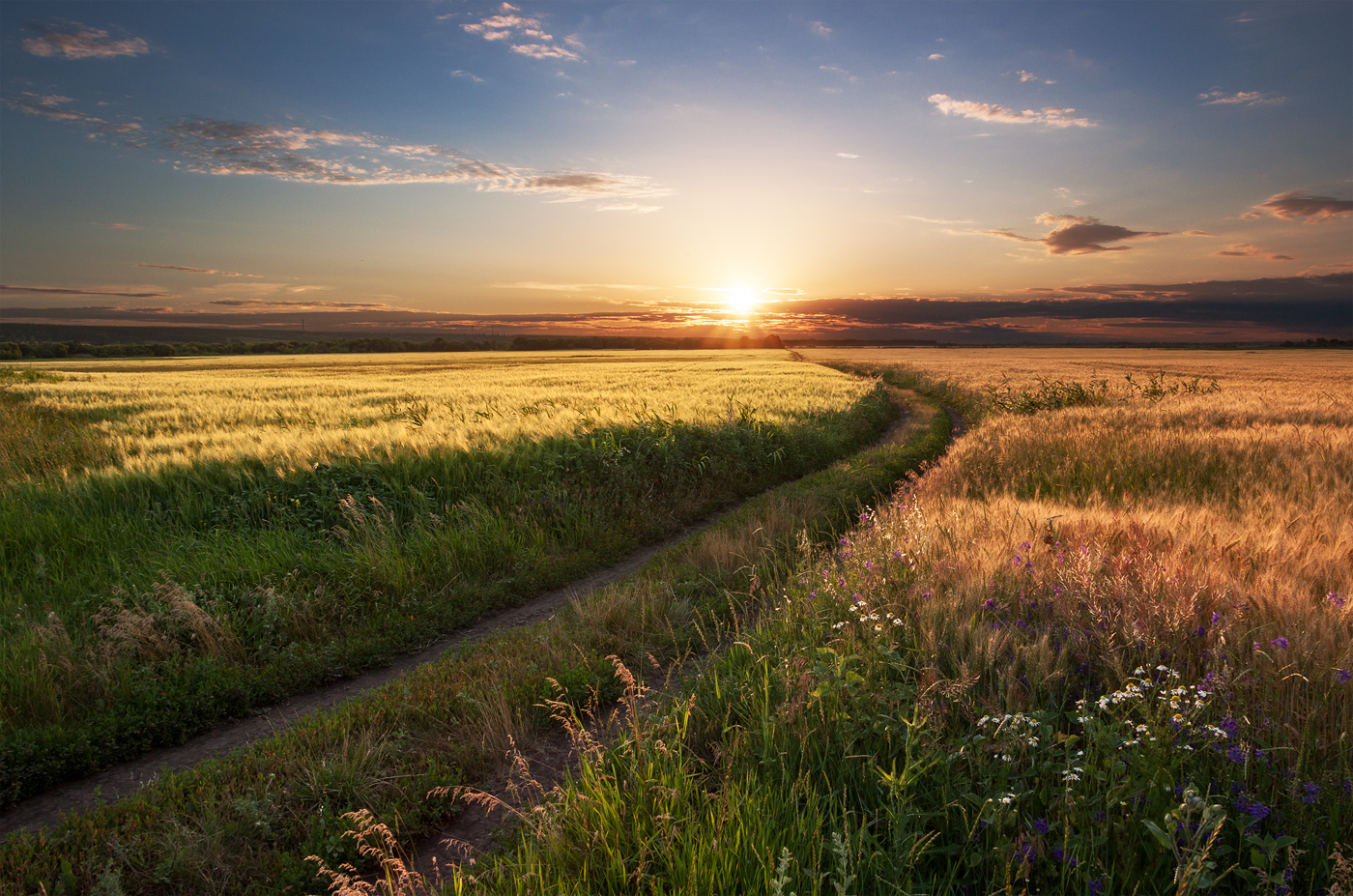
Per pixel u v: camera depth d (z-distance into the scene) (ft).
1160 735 8.69
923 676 11.23
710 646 17.61
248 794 11.48
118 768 13.93
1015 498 29.32
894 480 42.37
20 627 18.11
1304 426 41.60
